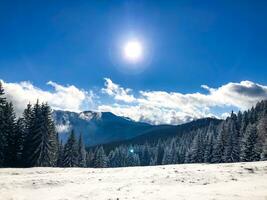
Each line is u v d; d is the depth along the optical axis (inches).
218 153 3757.4
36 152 2418.8
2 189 917.2
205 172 1158.3
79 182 1061.8
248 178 1069.8
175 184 981.2
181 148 5516.7
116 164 6318.9
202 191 824.9
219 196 752.3
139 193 837.8
